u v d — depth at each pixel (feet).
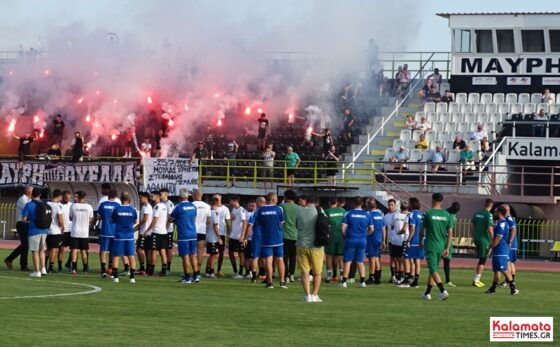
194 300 81.92
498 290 102.53
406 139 185.98
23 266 110.01
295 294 90.33
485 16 198.18
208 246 110.73
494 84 197.98
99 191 144.56
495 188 164.04
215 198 110.63
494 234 97.35
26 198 109.40
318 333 63.57
